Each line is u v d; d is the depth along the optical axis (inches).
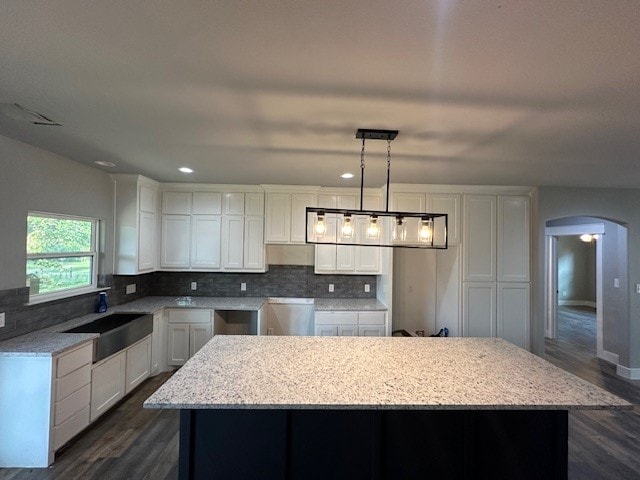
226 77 65.4
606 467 105.3
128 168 145.1
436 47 54.5
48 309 124.1
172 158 126.3
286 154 117.5
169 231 182.5
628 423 132.8
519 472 79.5
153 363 160.6
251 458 77.0
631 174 142.2
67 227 138.6
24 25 50.2
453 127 88.4
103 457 104.8
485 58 57.3
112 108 80.6
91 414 116.7
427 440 79.5
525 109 76.9
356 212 91.0
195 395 68.1
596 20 47.1
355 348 101.6
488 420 79.9
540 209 172.1
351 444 78.5
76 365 109.4
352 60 58.7
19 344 104.8
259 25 49.8
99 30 51.4
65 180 129.2
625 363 179.3
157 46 55.6
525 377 80.1
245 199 184.1
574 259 418.3
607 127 87.1
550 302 259.8
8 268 107.7
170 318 170.9
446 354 97.0
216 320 176.4
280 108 78.9
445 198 169.6
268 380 76.4
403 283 187.3
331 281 198.2
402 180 158.9
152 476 96.1
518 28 49.3
